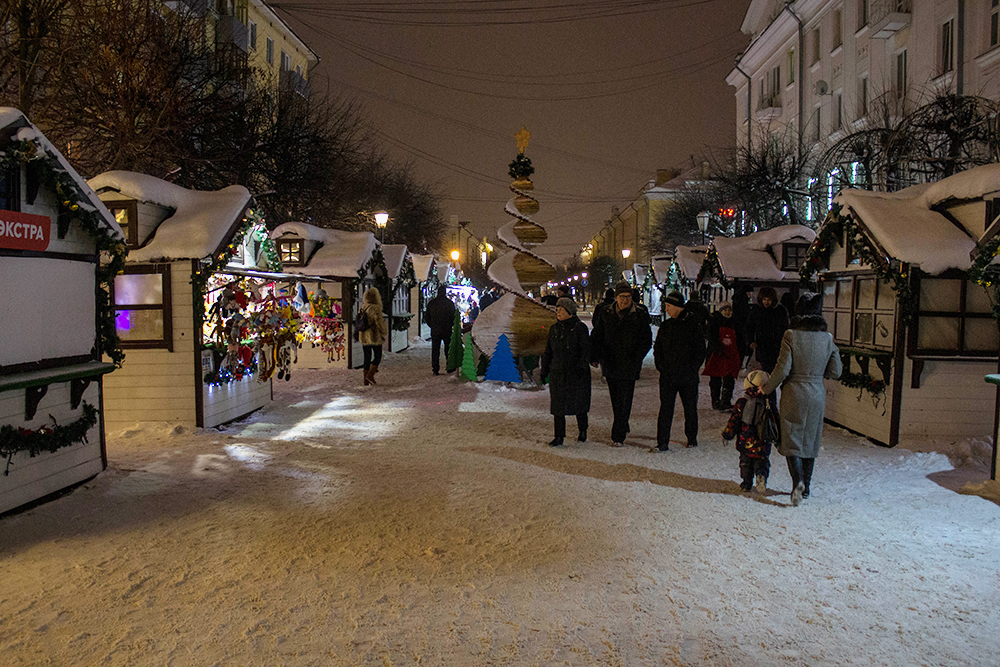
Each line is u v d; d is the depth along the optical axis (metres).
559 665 3.25
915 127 12.03
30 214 5.45
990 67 17.94
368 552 4.61
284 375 10.05
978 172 7.29
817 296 5.76
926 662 3.29
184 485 6.10
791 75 33.25
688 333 7.37
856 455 7.29
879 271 7.77
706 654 3.35
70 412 5.98
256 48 31.36
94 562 4.38
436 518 5.28
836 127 28.48
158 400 8.57
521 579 4.18
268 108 18.92
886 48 24.39
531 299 7.54
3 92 11.41
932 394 7.57
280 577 4.20
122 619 3.64
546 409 10.17
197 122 15.66
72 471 5.95
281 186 19.38
